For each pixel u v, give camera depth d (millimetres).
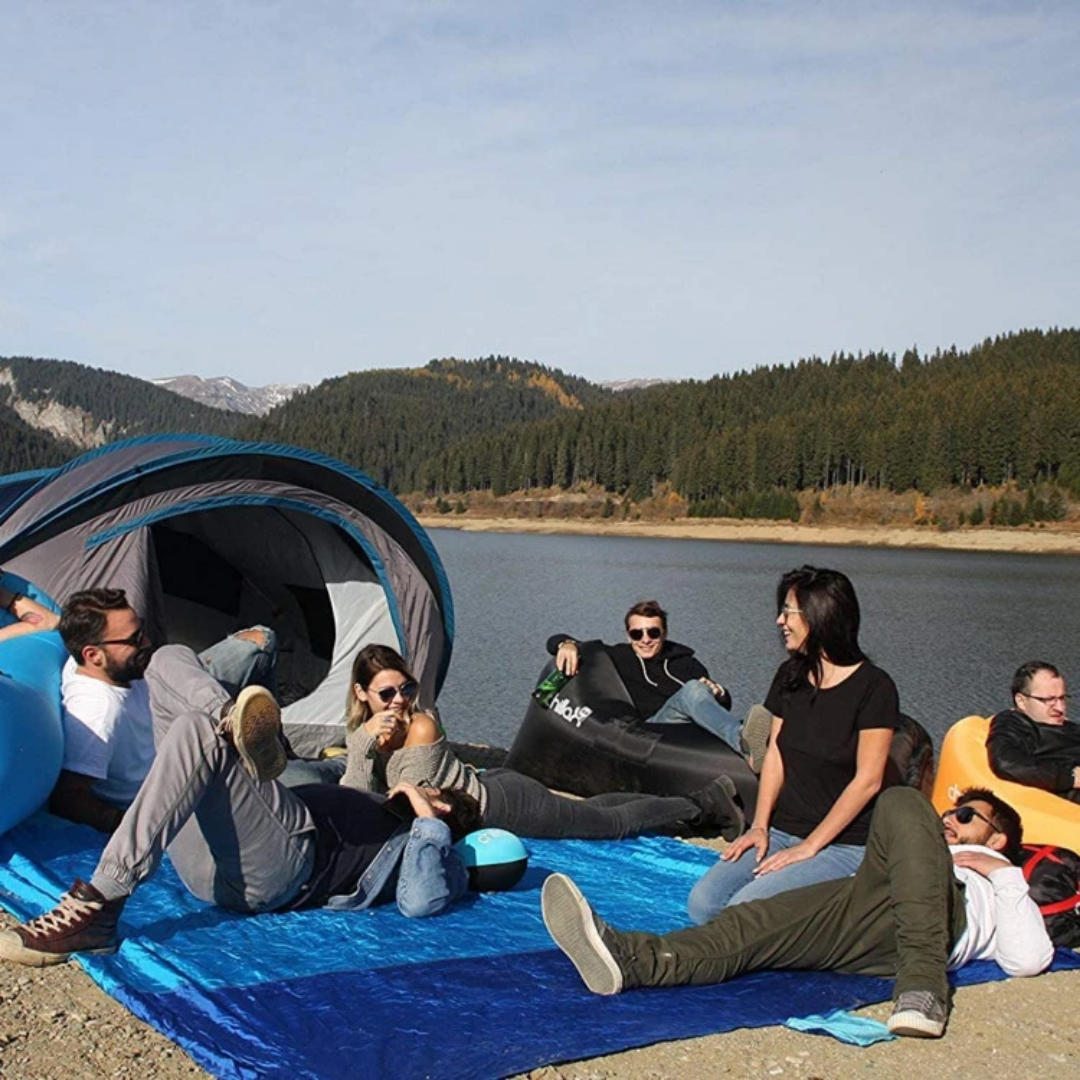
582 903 3857
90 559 7098
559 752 7316
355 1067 3256
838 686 4512
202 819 4266
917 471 116312
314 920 4457
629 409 166500
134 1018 3664
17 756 5016
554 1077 3332
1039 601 39562
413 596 8547
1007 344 183625
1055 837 5566
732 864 4535
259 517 8789
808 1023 3754
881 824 4070
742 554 76750
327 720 8266
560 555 70875
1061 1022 3971
